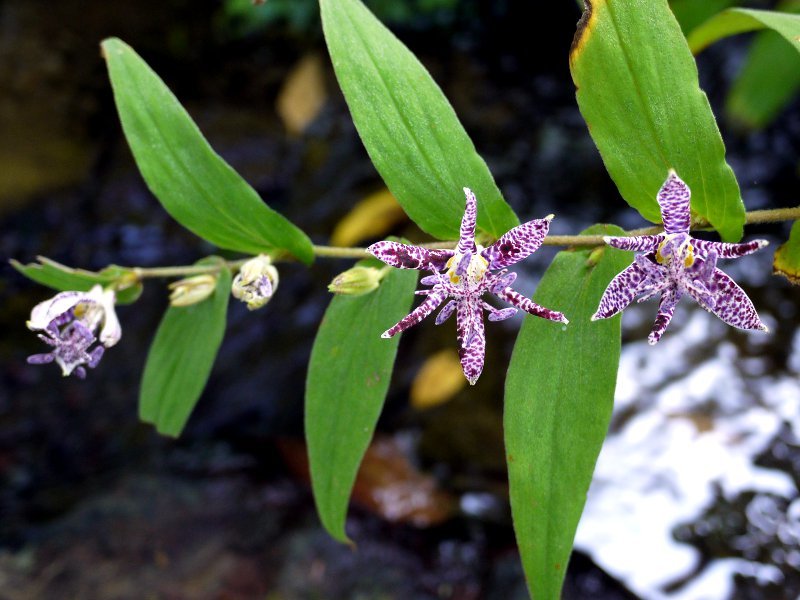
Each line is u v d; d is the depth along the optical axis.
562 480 0.26
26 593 0.43
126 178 0.82
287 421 0.54
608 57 0.25
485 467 0.46
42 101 0.83
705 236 0.54
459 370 0.51
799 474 0.40
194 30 0.89
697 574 0.39
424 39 0.79
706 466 0.42
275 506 0.47
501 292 0.24
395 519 0.45
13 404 0.62
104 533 0.46
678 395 0.44
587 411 0.26
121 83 0.29
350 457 0.28
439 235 0.28
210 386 0.58
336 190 0.70
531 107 0.71
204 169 0.30
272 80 0.86
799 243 0.27
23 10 0.84
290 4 0.83
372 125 0.27
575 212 0.62
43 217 0.79
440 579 0.42
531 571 0.26
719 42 0.67
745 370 0.45
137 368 0.62
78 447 0.57
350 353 0.29
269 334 0.59
